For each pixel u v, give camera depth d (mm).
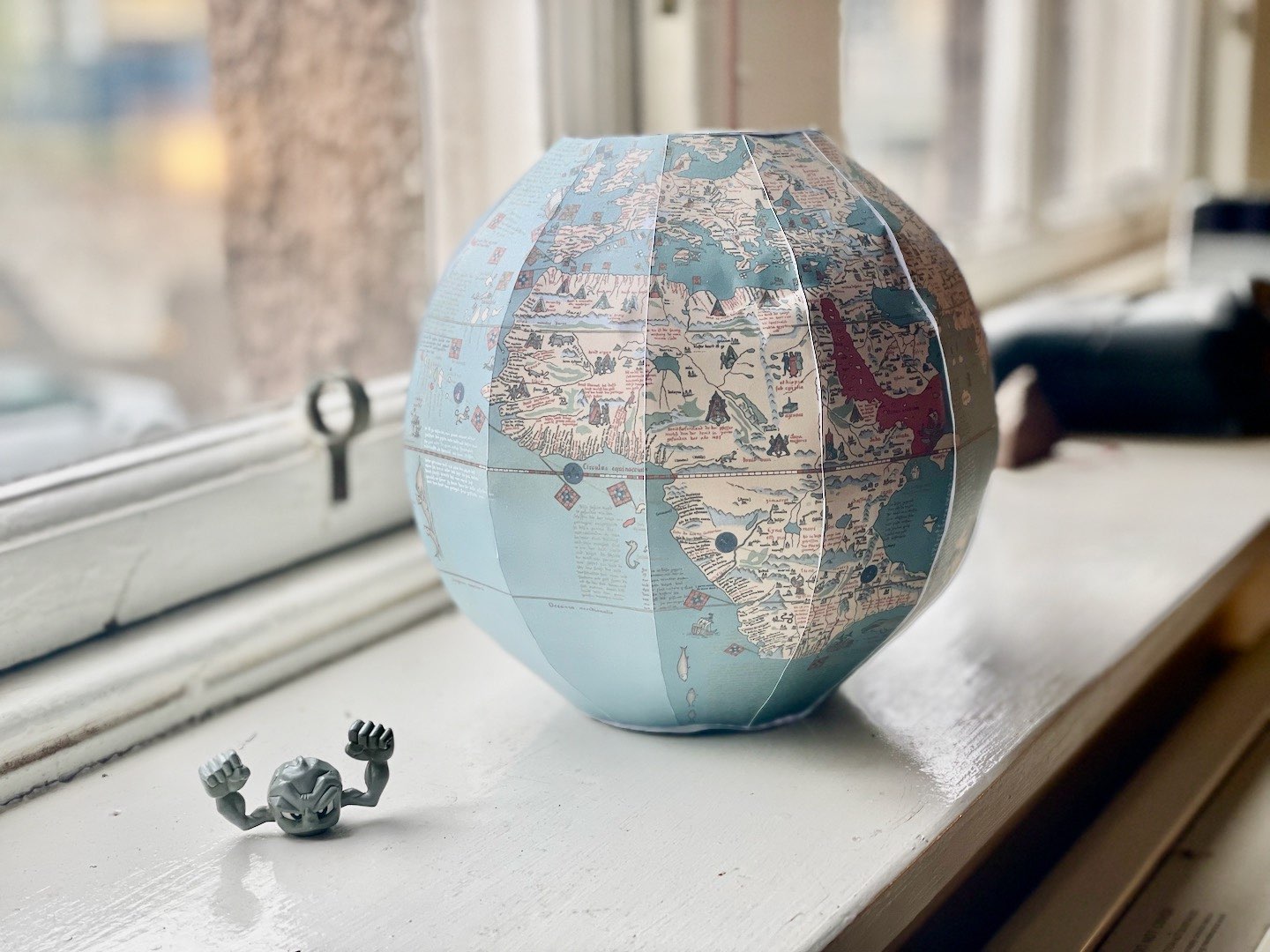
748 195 367
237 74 651
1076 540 610
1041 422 736
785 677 385
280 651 470
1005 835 462
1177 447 769
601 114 617
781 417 344
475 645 506
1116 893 454
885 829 361
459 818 370
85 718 403
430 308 393
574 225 366
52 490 443
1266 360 783
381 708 447
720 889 333
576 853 351
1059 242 1156
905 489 362
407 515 580
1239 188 1229
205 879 340
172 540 468
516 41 596
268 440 520
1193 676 689
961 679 463
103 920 321
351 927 318
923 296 374
